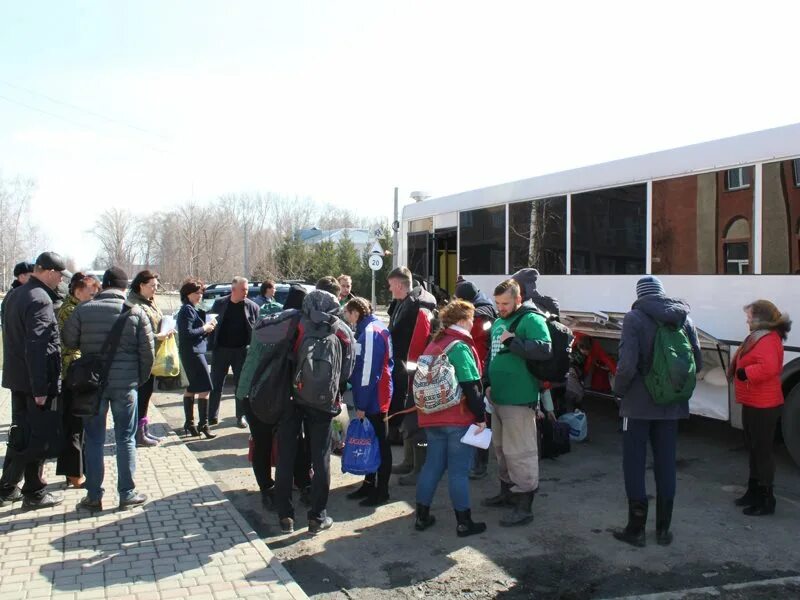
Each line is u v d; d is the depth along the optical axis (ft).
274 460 19.69
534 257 30.30
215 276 176.55
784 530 16.65
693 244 22.95
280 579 13.37
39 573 13.56
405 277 20.45
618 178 25.95
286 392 16.34
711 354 22.34
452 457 16.37
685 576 14.14
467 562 14.96
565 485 20.54
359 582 14.06
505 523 17.03
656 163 24.38
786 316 17.47
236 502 19.17
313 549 15.78
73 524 16.34
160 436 25.91
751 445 17.69
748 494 18.22
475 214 34.68
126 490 17.52
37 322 16.76
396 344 20.33
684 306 15.39
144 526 16.22
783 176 20.30
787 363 20.01
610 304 26.27
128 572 13.64
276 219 240.53
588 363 27.78
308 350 16.03
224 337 27.71
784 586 13.50
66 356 19.49
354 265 152.05
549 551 15.51
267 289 29.01
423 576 14.30
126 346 17.29
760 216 20.86
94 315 17.10
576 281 27.91
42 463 17.63
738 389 17.75
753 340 17.28
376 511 18.33
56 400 17.62
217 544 15.15
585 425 25.68
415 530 16.88
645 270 24.76
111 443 24.36
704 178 22.66
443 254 38.42
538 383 16.96
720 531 16.61
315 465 16.61
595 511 18.20
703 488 20.01
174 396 36.27
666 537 15.79
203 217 184.03
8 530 15.93
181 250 185.57
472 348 16.37
